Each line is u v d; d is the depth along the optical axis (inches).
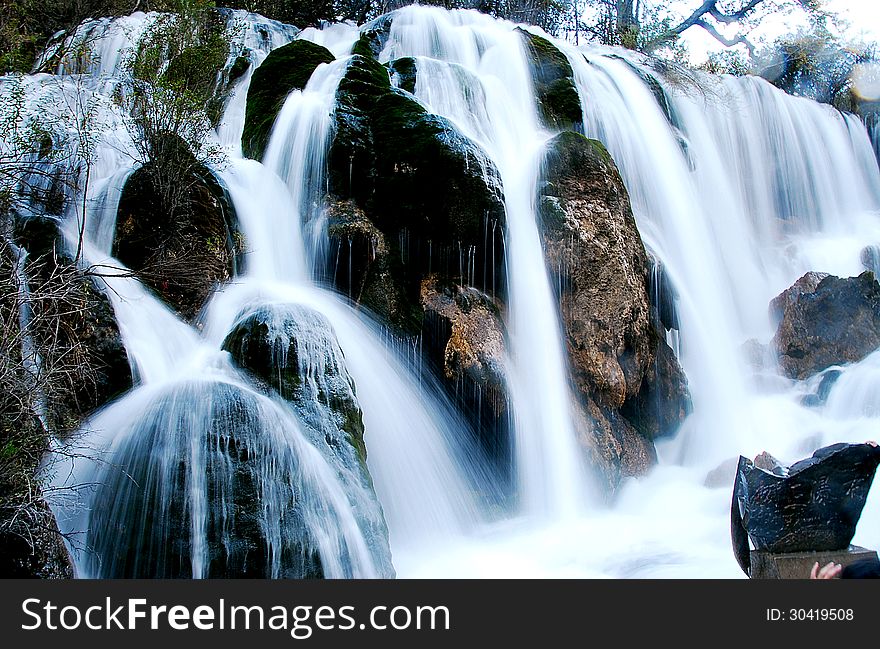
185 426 260.4
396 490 344.8
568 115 556.7
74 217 360.5
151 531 248.2
